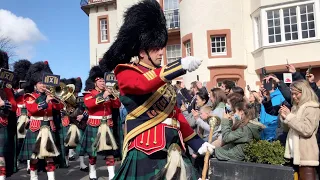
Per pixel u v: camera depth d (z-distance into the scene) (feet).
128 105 7.67
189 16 50.80
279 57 45.34
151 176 7.30
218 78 48.75
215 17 49.01
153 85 6.91
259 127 14.05
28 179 21.11
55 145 18.07
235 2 49.39
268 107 17.57
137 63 7.93
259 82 48.70
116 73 7.57
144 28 7.93
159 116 7.52
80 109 24.38
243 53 49.49
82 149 19.77
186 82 51.13
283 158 13.52
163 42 8.07
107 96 18.57
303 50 44.09
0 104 15.38
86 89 21.30
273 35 46.42
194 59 6.78
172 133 7.60
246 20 50.03
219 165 13.76
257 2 47.73
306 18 44.62
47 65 19.61
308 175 13.20
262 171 12.56
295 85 13.82
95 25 65.36
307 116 13.12
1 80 15.70
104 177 20.83
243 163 13.24
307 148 13.20
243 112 14.32
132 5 8.39
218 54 49.39
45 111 17.95
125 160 7.57
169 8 58.54
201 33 49.39
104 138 18.61
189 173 7.64
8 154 16.19
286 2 45.24
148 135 7.45
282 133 16.47
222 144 14.64
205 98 19.86
